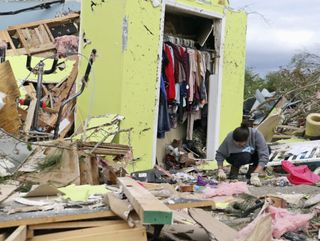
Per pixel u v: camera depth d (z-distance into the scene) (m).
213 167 10.67
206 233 4.20
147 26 9.60
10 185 5.54
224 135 11.35
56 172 6.16
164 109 10.06
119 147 7.04
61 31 13.86
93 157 6.63
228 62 11.36
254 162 8.85
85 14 10.02
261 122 13.12
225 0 11.21
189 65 10.49
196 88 10.73
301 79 16.95
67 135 9.61
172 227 4.34
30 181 5.99
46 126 9.20
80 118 9.80
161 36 9.87
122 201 4.04
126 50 9.26
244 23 11.72
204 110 11.25
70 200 4.36
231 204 5.79
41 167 6.18
